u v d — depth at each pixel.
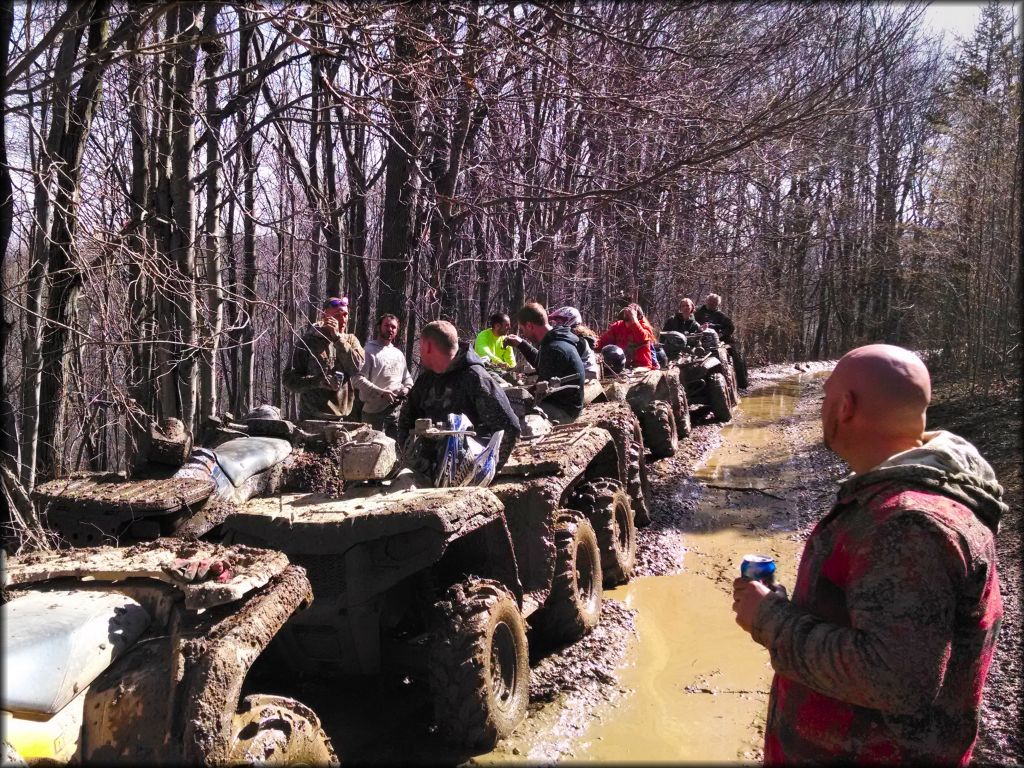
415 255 11.27
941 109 21.42
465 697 3.80
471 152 11.54
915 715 1.82
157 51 4.54
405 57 6.02
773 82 12.80
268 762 2.62
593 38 8.78
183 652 2.61
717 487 9.09
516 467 5.00
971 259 13.58
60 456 5.45
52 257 5.32
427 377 4.88
